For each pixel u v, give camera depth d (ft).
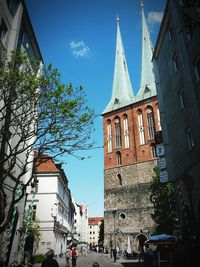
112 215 187.73
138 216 175.94
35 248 94.68
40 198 121.19
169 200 95.96
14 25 65.16
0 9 57.67
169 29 76.33
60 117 40.96
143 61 230.07
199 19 23.88
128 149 202.69
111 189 197.26
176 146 71.31
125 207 184.14
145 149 193.98
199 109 56.54
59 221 133.18
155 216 106.73
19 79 41.01
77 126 41.81
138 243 168.35
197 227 55.72
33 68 44.19
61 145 41.81
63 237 152.87
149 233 165.58
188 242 59.72
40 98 41.55
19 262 64.39
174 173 73.05
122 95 232.32
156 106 200.75
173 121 73.82
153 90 209.26
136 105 212.02
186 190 61.11
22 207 72.79
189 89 60.18
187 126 63.16
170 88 76.28
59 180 134.21
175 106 71.72
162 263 62.59
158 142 93.76
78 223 364.58
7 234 59.06
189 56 62.03
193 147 60.03
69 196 186.60
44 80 41.63
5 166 56.70
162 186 104.53
